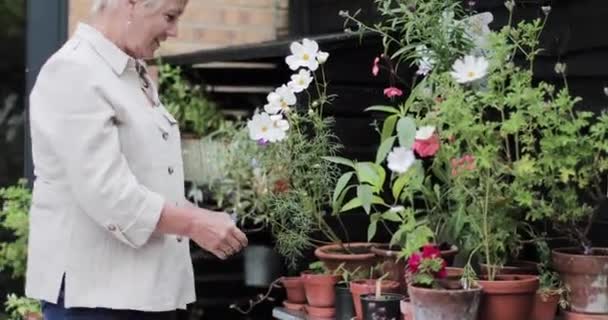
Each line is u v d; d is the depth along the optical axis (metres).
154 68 3.47
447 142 1.99
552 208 2.02
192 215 1.90
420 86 2.15
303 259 2.73
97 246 1.89
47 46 3.46
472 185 2.01
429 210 2.15
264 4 3.75
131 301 1.89
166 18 1.97
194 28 3.62
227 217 1.96
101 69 1.89
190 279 2.08
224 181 3.01
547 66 2.53
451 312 1.79
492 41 2.06
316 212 2.51
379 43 2.70
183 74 3.48
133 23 1.93
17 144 3.47
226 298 3.34
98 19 1.96
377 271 2.30
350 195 2.71
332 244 2.53
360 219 2.76
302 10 3.75
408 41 2.30
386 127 2.19
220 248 1.93
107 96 1.87
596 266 1.95
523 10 2.56
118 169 1.83
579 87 2.45
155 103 2.05
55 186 1.91
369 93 2.74
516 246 2.12
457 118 1.93
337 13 3.46
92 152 1.82
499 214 2.02
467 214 2.04
